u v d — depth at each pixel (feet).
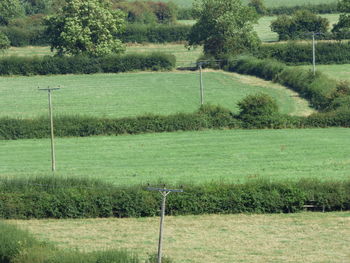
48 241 456.45
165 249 457.27
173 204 524.93
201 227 499.51
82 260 389.39
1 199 527.81
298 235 481.05
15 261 406.82
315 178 550.36
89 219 524.52
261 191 529.45
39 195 529.86
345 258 437.99
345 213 524.93
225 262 431.84
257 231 489.67
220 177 604.49
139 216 526.57
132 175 620.49
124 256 395.34
